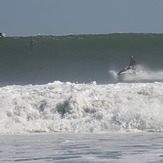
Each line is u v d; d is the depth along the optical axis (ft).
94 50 369.09
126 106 115.34
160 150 64.75
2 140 85.76
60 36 393.09
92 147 70.54
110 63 351.25
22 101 132.98
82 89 148.87
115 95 129.29
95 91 139.13
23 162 56.18
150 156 58.80
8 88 166.20
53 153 64.18
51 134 97.25
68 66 349.82
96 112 114.83
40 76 329.52
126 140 80.53
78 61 359.05
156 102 120.78
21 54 376.07
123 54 363.97
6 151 67.72
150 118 104.73
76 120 114.52
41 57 369.09
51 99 132.67
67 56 366.02
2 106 130.31
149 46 369.09
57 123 112.37
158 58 358.02
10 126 114.42
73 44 377.50
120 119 106.83
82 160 56.75
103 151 65.31
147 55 361.10
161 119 103.86
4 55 377.50
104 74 315.17
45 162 55.77
